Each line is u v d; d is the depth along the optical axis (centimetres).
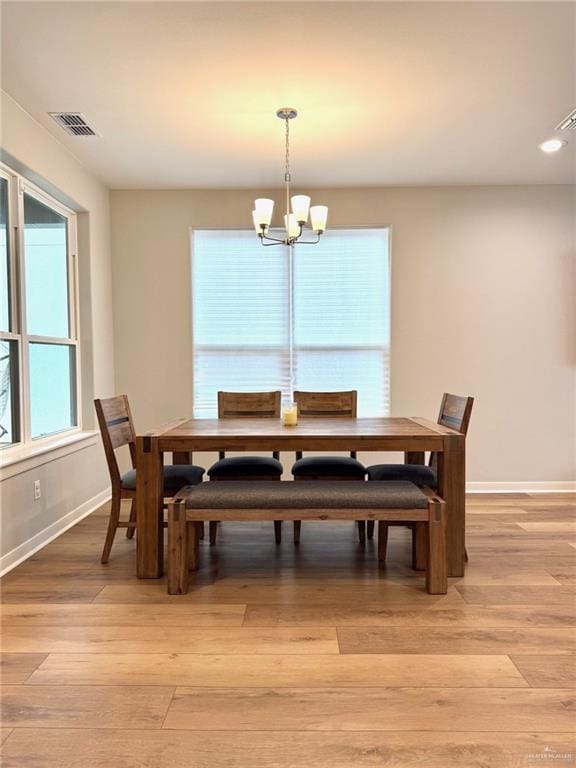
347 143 327
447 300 416
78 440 344
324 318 422
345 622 205
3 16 203
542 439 420
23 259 300
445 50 229
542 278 414
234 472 296
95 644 190
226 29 213
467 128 308
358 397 423
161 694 161
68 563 270
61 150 327
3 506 260
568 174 387
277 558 278
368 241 418
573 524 332
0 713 153
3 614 214
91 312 377
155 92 263
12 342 295
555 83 258
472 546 291
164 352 420
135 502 273
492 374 418
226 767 132
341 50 229
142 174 379
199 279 422
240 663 178
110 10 201
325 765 133
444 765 133
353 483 251
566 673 171
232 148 333
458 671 172
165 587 240
